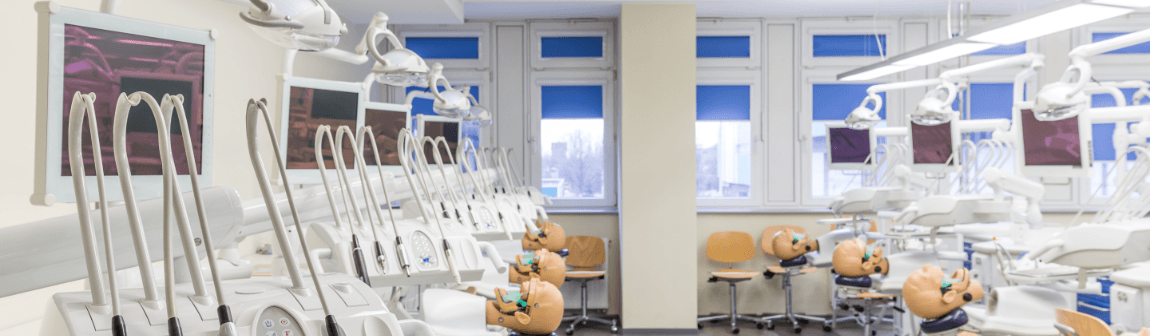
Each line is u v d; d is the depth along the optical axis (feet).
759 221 20.44
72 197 4.30
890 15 20.44
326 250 6.38
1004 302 9.92
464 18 20.58
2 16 8.00
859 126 16.75
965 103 20.49
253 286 3.78
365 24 19.20
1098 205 20.17
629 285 18.42
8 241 3.97
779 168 20.88
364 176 6.19
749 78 20.74
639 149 18.24
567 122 21.03
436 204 10.32
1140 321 9.39
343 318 3.60
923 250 14.60
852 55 20.67
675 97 18.16
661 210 18.29
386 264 6.29
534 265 11.88
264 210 6.42
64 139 4.26
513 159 20.89
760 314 20.53
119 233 4.35
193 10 11.56
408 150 7.69
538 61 20.81
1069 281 11.13
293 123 7.58
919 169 15.56
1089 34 20.06
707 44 20.83
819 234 20.21
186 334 3.12
